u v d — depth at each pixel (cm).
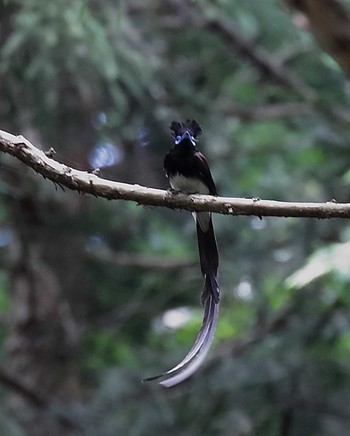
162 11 1592
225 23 1611
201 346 673
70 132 1392
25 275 1620
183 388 1367
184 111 1446
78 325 1656
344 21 1049
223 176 1568
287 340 1376
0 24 1255
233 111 1628
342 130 1492
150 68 1293
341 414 1290
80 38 1140
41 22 1135
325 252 1084
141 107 1398
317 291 1396
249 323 1666
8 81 1254
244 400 1321
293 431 1281
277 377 1321
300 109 1596
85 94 1324
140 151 1609
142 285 1731
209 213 744
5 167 1209
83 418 1362
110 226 1566
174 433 1319
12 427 1295
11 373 1467
